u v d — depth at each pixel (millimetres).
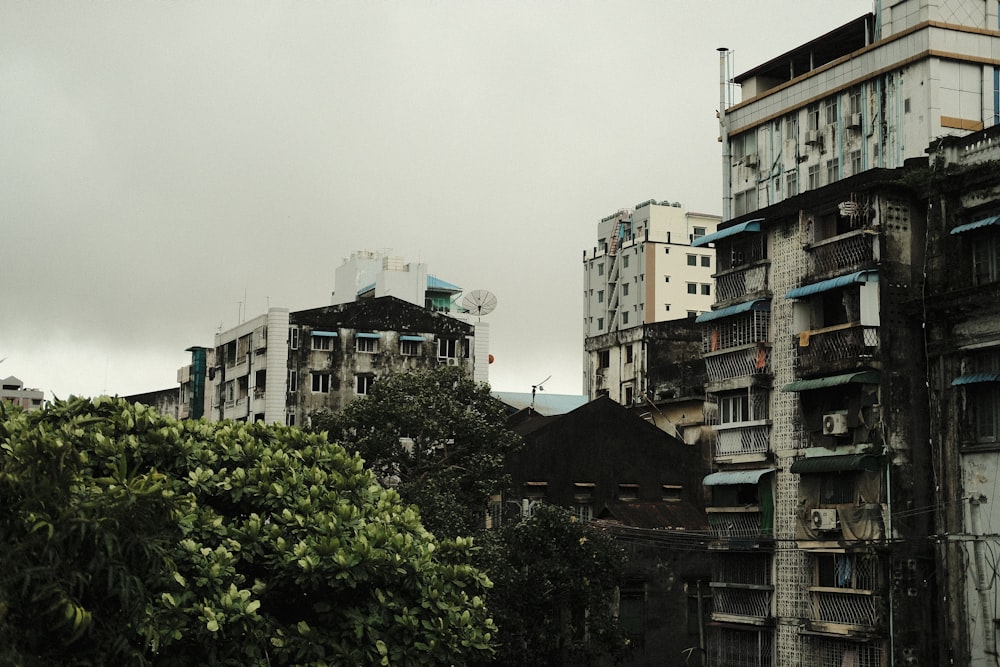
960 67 42969
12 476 12664
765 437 41188
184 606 16844
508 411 65375
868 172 37594
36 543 12492
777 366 41062
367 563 18297
